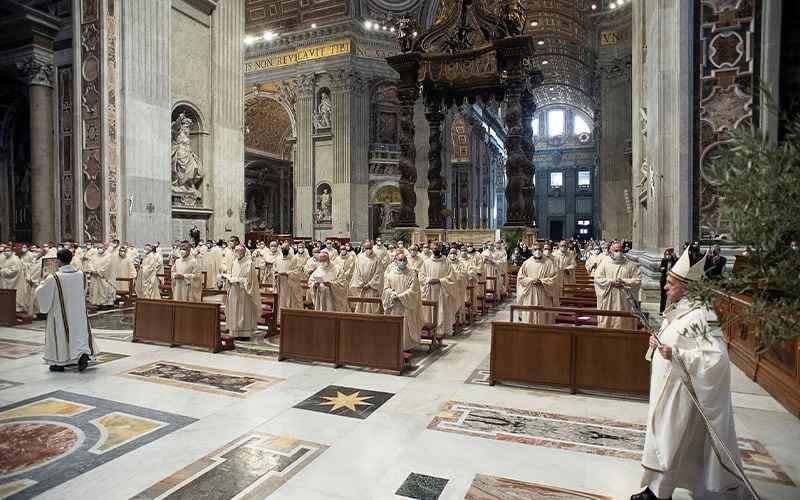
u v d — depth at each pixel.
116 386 7.00
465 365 8.31
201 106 20.58
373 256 10.70
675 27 11.62
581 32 34.47
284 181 44.59
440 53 21.19
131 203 17.20
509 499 4.05
